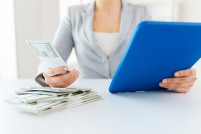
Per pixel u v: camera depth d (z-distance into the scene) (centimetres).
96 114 74
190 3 229
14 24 217
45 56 98
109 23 158
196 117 71
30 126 65
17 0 217
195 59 97
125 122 67
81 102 85
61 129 63
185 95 98
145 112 76
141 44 77
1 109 80
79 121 68
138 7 165
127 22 154
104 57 147
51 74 103
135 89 102
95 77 150
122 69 86
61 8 251
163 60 88
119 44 147
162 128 63
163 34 76
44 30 237
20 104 80
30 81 126
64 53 159
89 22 154
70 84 107
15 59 220
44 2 234
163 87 103
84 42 151
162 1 232
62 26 161
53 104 78
